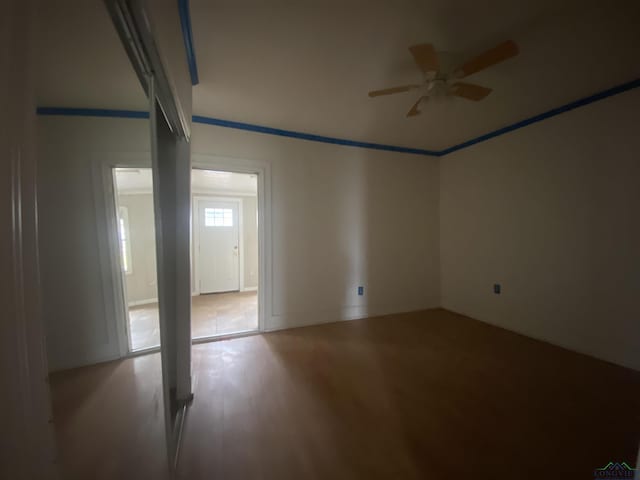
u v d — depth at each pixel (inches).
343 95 88.2
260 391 71.8
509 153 115.8
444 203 149.5
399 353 95.1
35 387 15.7
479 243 130.6
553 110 99.4
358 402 67.2
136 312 48.8
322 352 96.1
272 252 117.0
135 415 46.6
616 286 85.2
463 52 67.4
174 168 64.8
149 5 30.8
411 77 78.4
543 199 104.1
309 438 55.3
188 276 66.9
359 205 133.8
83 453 34.8
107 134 35.9
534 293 108.0
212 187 189.3
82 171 33.2
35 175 16.0
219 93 86.5
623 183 83.1
